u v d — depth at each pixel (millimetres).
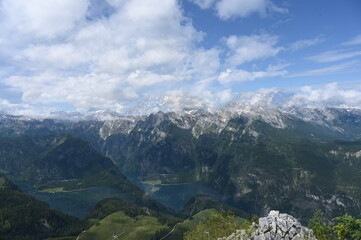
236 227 178750
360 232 98125
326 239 138375
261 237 112125
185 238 196750
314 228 143625
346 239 101625
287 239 110125
